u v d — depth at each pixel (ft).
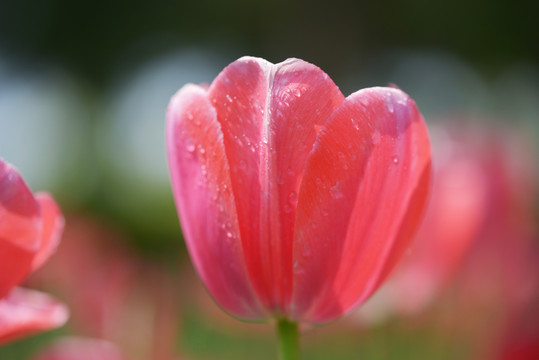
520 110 9.55
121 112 11.44
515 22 12.24
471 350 1.81
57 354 1.61
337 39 13.34
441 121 2.14
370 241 1.29
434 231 1.85
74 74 12.97
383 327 2.06
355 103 1.27
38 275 2.56
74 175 9.14
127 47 13.43
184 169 1.31
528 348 1.40
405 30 13.15
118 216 7.47
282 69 1.28
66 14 13.16
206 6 13.79
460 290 1.86
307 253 1.29
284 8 13.62
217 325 2.44
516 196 1.87
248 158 1.29
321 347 2.20
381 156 1.27
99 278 2.02
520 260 1.81
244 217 1.30
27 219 1.24
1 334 1.32
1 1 13.03
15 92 11.66
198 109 1.29
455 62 12.57
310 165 1.27
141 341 1.76
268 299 1.32
